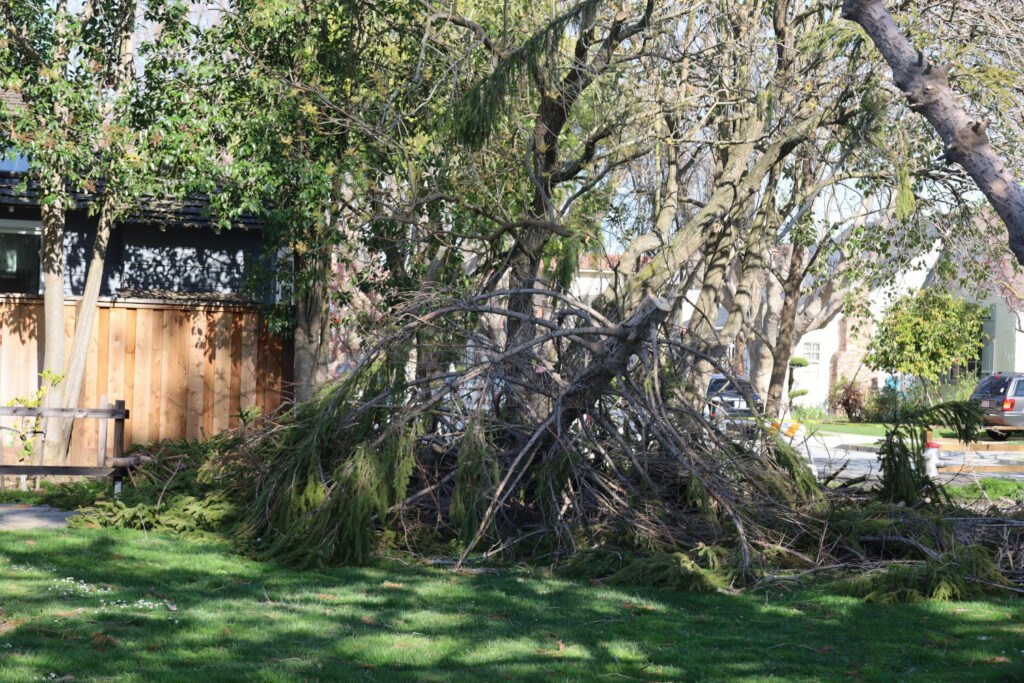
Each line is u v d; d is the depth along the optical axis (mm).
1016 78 10648
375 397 8984
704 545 8391
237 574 7652
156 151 12766
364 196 13219
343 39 13930
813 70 13258
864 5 6004
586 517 9055
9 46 12797
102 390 14133
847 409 37000
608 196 13562
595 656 5688
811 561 8352
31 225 15914
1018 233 5582
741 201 13062
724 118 13719
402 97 13172
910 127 13477
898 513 8758
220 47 13562
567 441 8898
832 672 5457
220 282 16953
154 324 14328
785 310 17328
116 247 16516
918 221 15070
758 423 9422
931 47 11266
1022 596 7715
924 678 5375
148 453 11742
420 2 12164
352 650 5621
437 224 12922
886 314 29188
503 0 13023
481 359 9680
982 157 5715
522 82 10617
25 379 14023
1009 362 35188
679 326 10508
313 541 8266
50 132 12305
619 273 12523
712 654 5789
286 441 9477
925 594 7613
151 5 13344
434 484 9352
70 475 11352
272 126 13023
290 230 13727
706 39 14969
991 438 28109
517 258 11156
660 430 8992
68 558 7766
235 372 14594
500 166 12203
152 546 8547
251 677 5008
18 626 5727
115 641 5523
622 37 11133
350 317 14898
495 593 7336
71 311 14164
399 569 8242
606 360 8953
